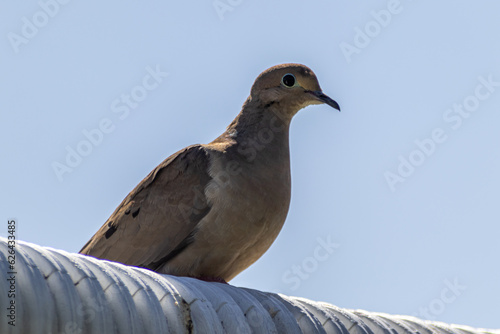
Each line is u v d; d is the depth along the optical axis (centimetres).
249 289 934
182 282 830
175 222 1223
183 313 784
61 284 695
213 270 1221
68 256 736
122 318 722
